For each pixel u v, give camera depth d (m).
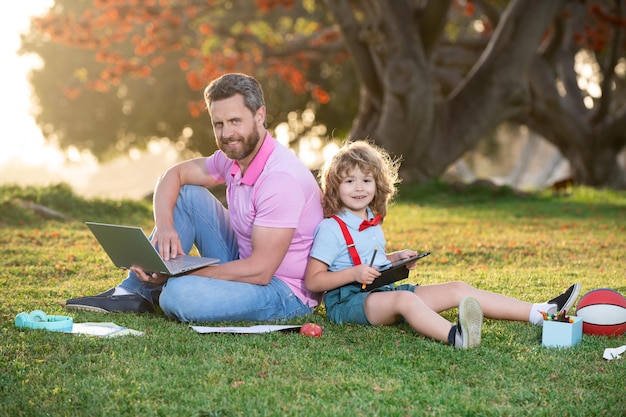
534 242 8.84
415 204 14.41
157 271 4.57
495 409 3.23
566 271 6.89
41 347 4.00
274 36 24.61
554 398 3.40
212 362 3.80
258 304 4.70
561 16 20.39
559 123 22.44
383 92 17.34
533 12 17.00
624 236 9.64
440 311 4.70
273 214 4.61
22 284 6.08
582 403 3.34
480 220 11.58
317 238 4.71
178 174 5.10
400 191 15.74
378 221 4.81
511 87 17.22
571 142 22.81
